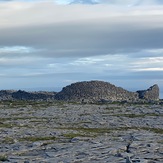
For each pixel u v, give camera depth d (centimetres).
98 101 17550
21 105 14888
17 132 5797
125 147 4009
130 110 11994
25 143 4500
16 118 9331
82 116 9894
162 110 11588
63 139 4909
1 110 12281
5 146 4250
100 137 5075
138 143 4272
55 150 3909
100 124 7800
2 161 3338
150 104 14925
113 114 10594
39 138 5025
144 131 6241
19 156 3572
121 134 5544
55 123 7994
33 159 3403
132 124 7794
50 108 13150
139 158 3328
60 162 3231
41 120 8744
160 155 3506
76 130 6319
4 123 7875
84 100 18450
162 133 5994
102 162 3181
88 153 3650
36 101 17888
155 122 8150
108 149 3869
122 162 3166
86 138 4903
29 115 10294
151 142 4400
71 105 14775
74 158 3400
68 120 8769
